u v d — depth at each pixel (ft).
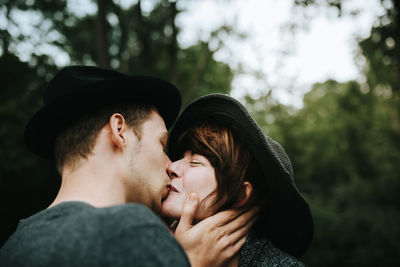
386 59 30.50
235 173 4.44
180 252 2.69
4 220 33.12
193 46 42.75
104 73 4.05
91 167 3.35
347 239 27.09
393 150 40.68
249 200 4.57
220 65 42.55
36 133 3.74
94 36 35.58
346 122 61.36
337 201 35.88
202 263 4.15
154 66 32.55
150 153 3.70
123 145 3.51
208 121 4.96
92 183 3.30
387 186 32.91
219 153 4.53
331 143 66.54
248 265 4.48
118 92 3.63
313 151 64.59
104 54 24.20
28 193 33.30
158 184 3.75
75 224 2.60
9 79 31.86
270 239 4.99
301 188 58.90
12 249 2.77
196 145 4.67
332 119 68.90
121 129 3.52
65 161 3.47
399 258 22.79
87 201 3.14
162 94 4.09
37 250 2.54
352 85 59.16
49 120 3.55
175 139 5.24
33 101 32.96
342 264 25.94
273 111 64.85
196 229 4.21
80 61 36.09
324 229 28.86
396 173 33.96
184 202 4.50
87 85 3.40
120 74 4.12
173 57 29.71
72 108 3.49
